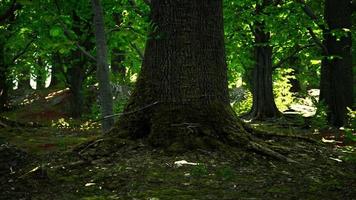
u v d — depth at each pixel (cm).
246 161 823
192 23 930
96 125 1945
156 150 853
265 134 1000
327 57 1712
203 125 890
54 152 961
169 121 891
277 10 1855
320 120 1681
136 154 842
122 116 953
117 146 875
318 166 836
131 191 665
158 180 709
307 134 1488
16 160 912
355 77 2228
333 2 1812
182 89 911
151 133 889
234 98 3169
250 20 1923
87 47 2283
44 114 2709
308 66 3041
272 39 1969
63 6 2095
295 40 2002
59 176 765
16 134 1448
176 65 920
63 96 2984
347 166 862
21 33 1950
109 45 1895
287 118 2147
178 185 688
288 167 811
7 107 2808
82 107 2483
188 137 866
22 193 688
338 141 1265
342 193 658
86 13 2141
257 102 2192
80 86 2480
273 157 847
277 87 2639
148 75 948
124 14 1906
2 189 712
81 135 1474
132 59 1936
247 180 721
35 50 2469
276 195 641
